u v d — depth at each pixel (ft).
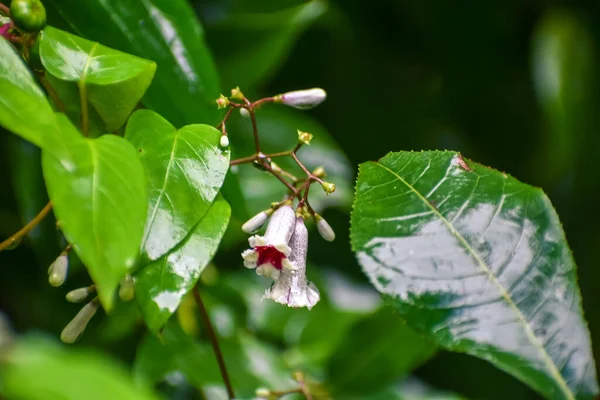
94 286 0.97
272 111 1.24
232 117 1.20
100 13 1.01
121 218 0.89
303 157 1.23
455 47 1.63
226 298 1.21
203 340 1.18
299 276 0.98
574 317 0.95
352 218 0.95
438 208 0.95
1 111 0.89
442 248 0.95
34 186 1.16
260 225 0.98
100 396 0.80
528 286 0.95
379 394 1.17
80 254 0.87
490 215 0.95
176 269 0.93
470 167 0.96
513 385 1.53
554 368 0.94
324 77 1.61
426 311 0.94
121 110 0.96
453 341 0.93
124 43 1.01
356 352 1.16
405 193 0.95
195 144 0.95
